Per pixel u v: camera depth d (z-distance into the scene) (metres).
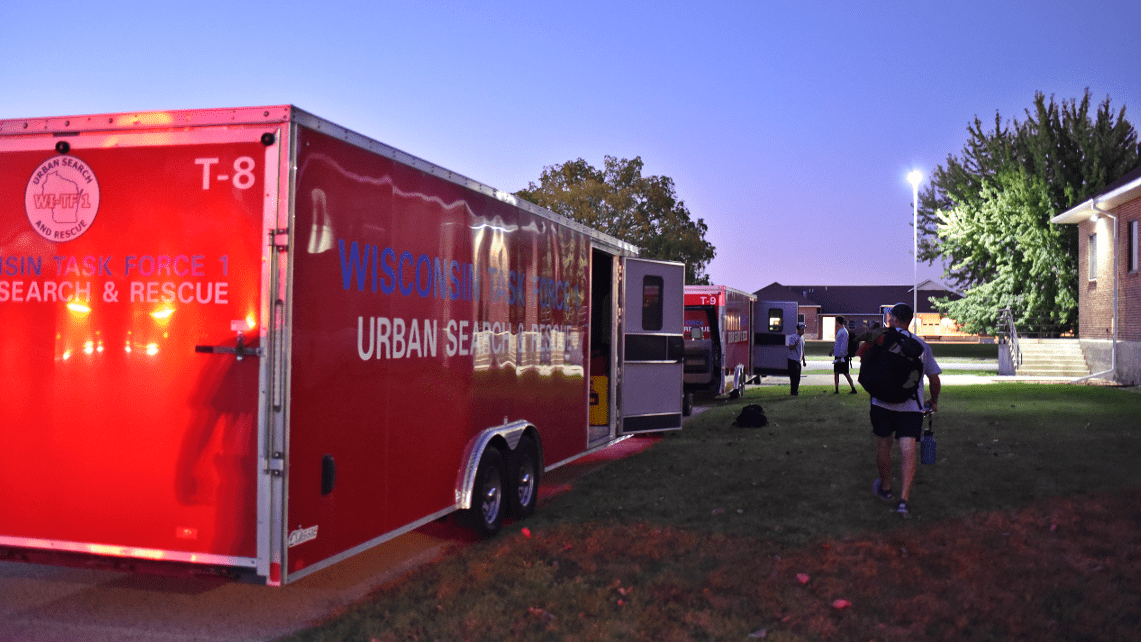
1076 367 24.47
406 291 5.06
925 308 96.00
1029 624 4.36
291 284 4.04
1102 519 6.55
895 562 5.43
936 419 13.16
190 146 4.13
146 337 4.18
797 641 4.16
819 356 42.69
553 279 7.57
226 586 5.14
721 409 15.74
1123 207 21.72
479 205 6.05
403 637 4.25
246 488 4.06
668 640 4.20
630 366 9.98
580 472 9.25
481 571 5.30
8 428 4.36
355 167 4.54
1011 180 32.66
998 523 6.45
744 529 6.34
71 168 4.27
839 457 9.62
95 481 4.26
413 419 5.17
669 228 40.47
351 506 4.54
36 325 4.32
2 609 4.70
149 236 4.17
